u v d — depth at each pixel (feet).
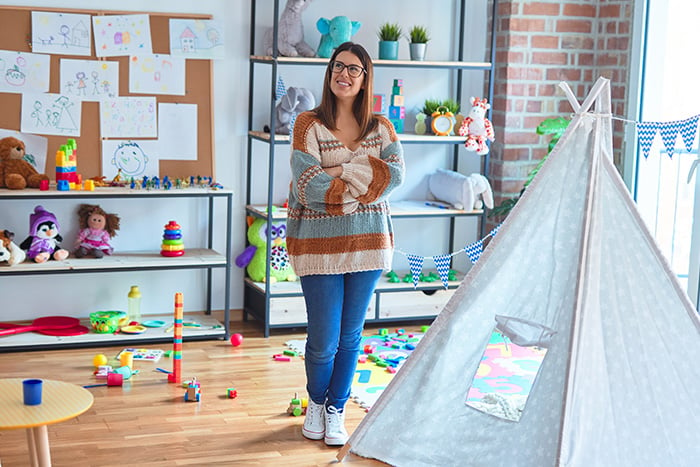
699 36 15.29
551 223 9.31
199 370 12.98
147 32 14.55
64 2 14.14
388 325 15.85
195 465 9.78
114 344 13.94
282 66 15.43
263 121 15.48
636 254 9.23
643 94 15.38
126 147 14.61
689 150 9.34
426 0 16.24
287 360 13.58
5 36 13.88
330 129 10.09
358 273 10.16
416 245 16.89
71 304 14.80
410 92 16.39
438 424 9.73
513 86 15.99
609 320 9.09
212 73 14.96
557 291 9.09
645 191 15.66
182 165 14.93
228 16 15.01
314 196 9.74
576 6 16.14
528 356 13.97
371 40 15.94
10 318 14.49
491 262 9.48
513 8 15.78
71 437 10.42
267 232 14.55
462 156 16.88
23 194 13.15
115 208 14.80
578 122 9.37
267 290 14.65
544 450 8.71
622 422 9.13
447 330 9.64
